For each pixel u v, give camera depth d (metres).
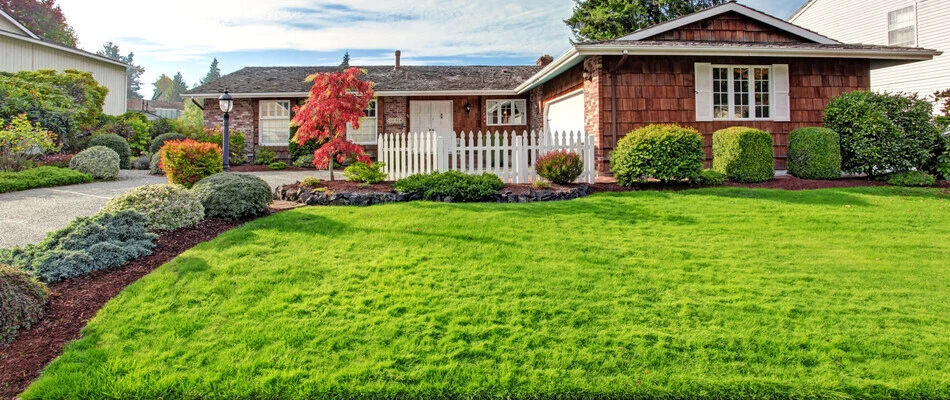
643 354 3.15
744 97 11.19
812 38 11.97
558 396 2.81
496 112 17.59
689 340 3.30
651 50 10.08
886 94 9.98
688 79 10.83
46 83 13.79
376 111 17.02
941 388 2.82
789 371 2.98
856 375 2.94
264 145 16.56
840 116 10.06
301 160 15.26
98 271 4.48
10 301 3.42
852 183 9.33
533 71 19.05
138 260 4.82
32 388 2.82
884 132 9.56
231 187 6.49
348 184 8.72
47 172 10.08
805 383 2.87
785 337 3.34
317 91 8.91
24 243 5.57
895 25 15.63
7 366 3.06
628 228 6.16
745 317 3.64
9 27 17.84
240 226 6.16
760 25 11.95
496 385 2.87
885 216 6.77
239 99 16.53
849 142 9.89
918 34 14.98
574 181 8.98
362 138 17.06
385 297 3.96
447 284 4.24
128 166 14.32
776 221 6.51
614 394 2.82
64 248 4.66
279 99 16.67
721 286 4.23
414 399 2.79
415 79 17.78
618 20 24.84
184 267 4.53
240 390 2.82
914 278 4.45
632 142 8.80
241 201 6.41
